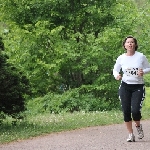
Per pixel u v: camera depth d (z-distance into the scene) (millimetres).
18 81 25359
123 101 16953
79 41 43000
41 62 39281
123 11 43969
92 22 43188
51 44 40625
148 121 29672
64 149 15930
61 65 40719
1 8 42000
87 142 17891
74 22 42156
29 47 40625
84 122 27938
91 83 43312
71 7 42000
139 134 17578
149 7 44656
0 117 26203
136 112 16688
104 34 40188
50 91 43406
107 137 19703
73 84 43719
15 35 40812
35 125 26047
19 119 28406
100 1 42562
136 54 16844
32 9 41656
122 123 28141
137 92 16719
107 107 41031
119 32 40531
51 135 22016
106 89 41375
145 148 15008
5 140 20234
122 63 16891
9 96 24688
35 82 41688
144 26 43750
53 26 41469
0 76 24516
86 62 41312
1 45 26062
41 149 16359
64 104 40688
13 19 42312
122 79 16984
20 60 40250
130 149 14953
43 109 40375
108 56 41219
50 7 41406
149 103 43031
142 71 16562
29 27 40719
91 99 40750
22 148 17094
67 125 26141
